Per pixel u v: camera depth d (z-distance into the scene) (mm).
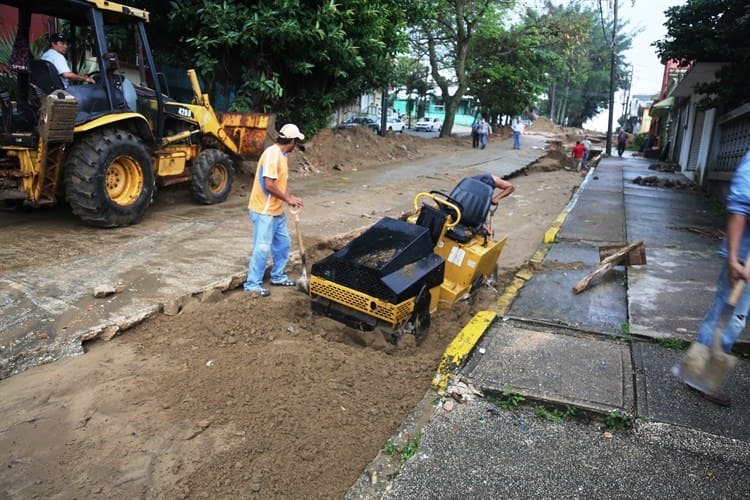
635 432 3262
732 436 3182
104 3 6809
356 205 9469
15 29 10328
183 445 3008
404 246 4402
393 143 18188
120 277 5055
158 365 3783
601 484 2840
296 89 14219
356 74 14812
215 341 4156
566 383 3740
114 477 2750
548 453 3104
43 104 5758
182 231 6848
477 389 3707
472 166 16438
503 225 9383
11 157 6340
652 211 10070
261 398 3461
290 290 5383
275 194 4961
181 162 8109
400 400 3662
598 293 5590
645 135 39938
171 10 11328
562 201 12195
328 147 14844
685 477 2889
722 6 9672
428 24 24562
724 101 10312
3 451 2867
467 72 27547
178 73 15633
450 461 3020
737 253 3201
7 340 3779
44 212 7348
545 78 29672
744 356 4066
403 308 4176
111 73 6875
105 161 6355
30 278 4863
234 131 9812
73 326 4047
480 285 5535
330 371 3885
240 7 11078
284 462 2945
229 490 2719
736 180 3199
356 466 2996
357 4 12438
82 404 3297
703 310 4930
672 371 3732
